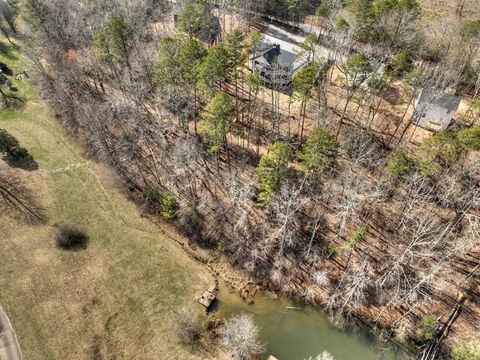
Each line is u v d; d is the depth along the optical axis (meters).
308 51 70.81
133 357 39.38
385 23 65.50
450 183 45.06
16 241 49.28
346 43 69.38
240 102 68.25
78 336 40.66
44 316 42.12
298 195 49.88
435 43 70.31
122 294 44.34
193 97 62.19
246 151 59.47
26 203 53.88
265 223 49.97
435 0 92.19
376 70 59.81
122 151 59.22
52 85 66.81
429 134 60.16
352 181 50.06
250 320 41.75
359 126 60.19
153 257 48.28
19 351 39.44
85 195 55.50
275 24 92.00
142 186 56.06
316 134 43.00
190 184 52.00
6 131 63.25
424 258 42.03
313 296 44.38
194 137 60.44
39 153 61.53
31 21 72.12
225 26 89.94
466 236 43.47
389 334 41.12
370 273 44.88
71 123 64.56
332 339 41.56
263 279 46.19
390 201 49.50
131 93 66.06
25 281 45.16
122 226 51.81
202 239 50.25
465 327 40.19
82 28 75.69
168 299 44.12
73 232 49.84
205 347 40.31
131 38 65.56
